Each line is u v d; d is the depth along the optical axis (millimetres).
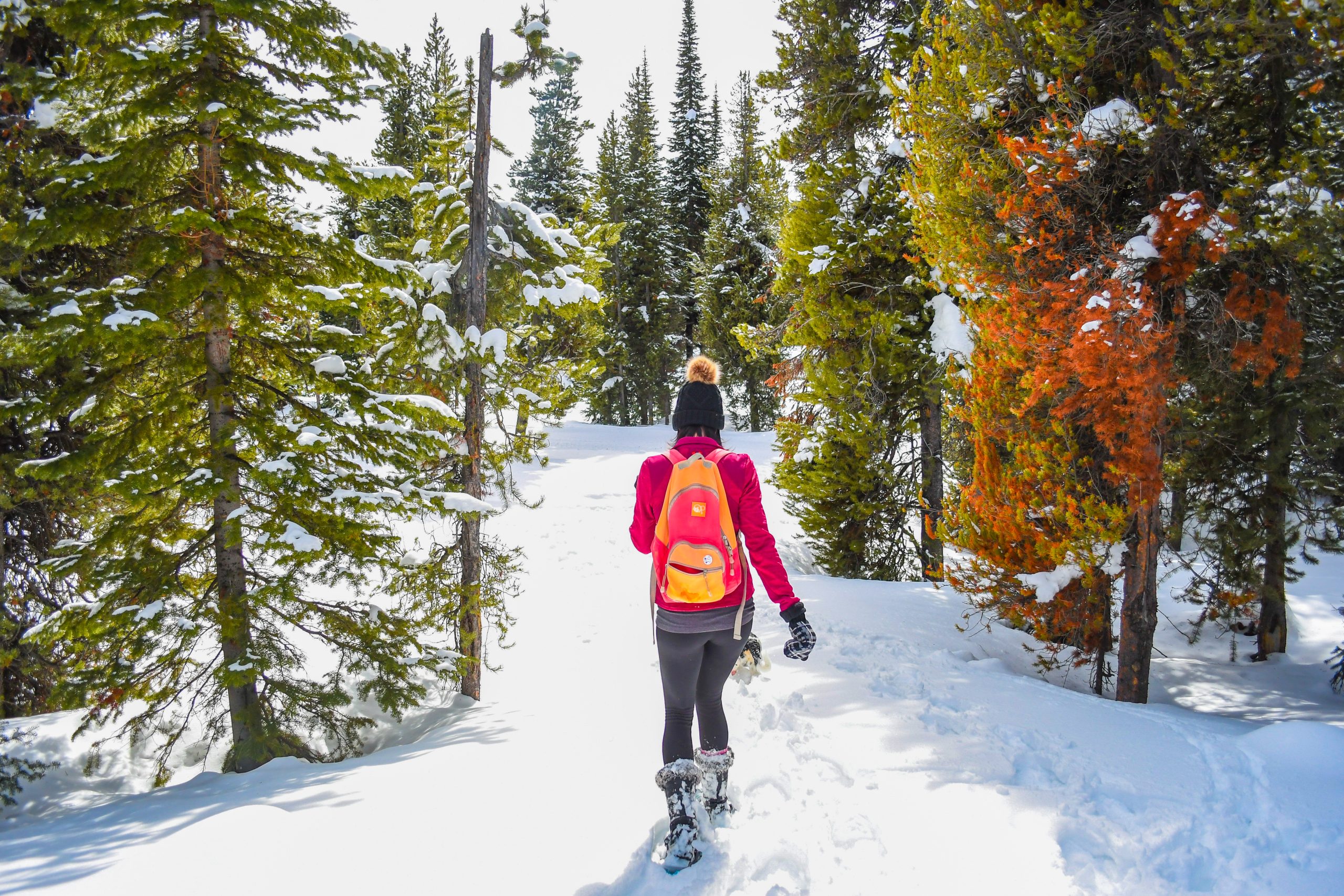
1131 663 5730
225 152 5836
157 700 5988
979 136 6348
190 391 6160
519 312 8484
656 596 3012
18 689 8633
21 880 2734
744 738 4238
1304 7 4305
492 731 5168
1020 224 5688
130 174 5512
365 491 6188
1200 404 8008
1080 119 5582
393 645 6645
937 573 10484
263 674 6242
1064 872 2717
